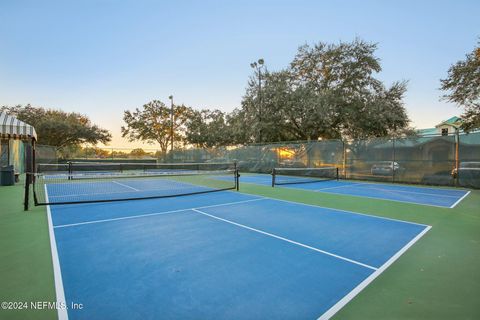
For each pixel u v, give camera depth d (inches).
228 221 260.2
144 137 1720.0
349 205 349.4
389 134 954.1
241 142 1173.1
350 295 120.9
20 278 137.1
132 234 215.8
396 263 158.9
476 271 147.7
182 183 630.5
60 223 249.9
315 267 152.1
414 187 550.6
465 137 529.3
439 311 107.9
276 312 107.0
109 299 116.3
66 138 1459.2
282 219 269.6
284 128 1007.0
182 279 135.8
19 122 540.4
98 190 498.3
